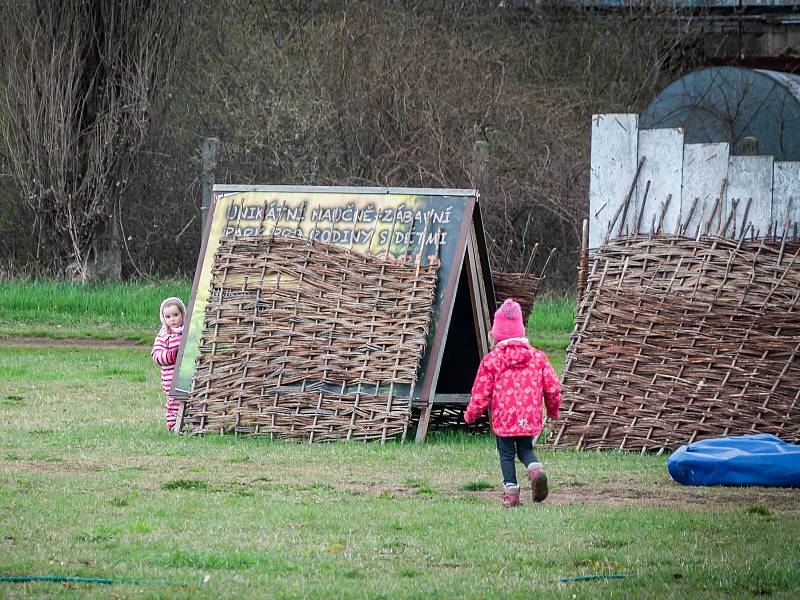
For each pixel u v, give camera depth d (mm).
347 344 26297
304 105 63812
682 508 18844
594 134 29406
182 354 27172
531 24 73438
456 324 28438
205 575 14234
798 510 18703
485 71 64562
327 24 66250
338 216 27422
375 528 16969
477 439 27188
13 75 59531
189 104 65750
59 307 52625
